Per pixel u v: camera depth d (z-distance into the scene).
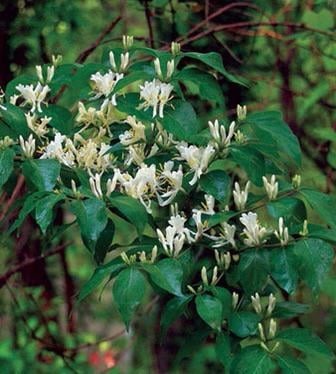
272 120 1.45
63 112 1.54
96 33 2.62
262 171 1.41
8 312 2.74
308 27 2.33
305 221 1.35
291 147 1.43
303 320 2.54
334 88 2.47
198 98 2.29
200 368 2.59
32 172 1.39
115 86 1.43
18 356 2.62
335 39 2.34
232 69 2.41
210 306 1.33
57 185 1.43
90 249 1.34
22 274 2.77
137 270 1.31
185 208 1.46
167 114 1.44
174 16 2.35
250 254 1.37
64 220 2.80
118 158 1.51
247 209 1.42
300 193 1.39
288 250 1.36
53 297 2.87
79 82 1.53
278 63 2.46
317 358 2.26
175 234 1.41
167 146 1.49
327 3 2.28
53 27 2.55
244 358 1.32
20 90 1.53
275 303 1.41
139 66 1.51
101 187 1.44
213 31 2.24
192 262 1.38
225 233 1.41
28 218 2.49
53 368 2.65
